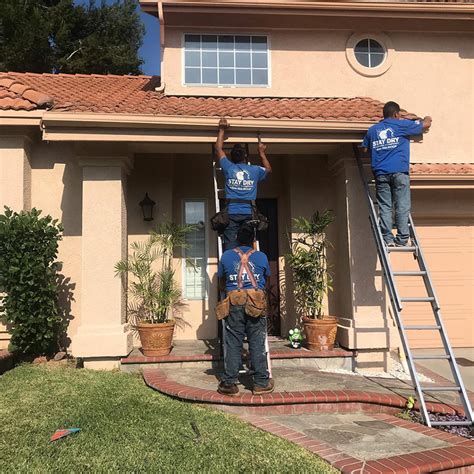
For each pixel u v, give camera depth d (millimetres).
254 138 6668
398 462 3977
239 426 4719
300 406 5238
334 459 4031
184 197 8367
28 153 7438
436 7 8484
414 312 8891
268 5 8195
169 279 7012
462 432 4805
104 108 6395
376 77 8969
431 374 7035
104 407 4980
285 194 8367
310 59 8789
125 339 6523
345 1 8289
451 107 9258
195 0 8047
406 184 6105
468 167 8719
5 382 5785
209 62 8641
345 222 7285
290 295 8188
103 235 6754
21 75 10188
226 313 5324
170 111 6629
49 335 6750
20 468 3736
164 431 4430
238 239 5766
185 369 6457
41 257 6625
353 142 6867
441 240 9023
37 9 20922
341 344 7129
